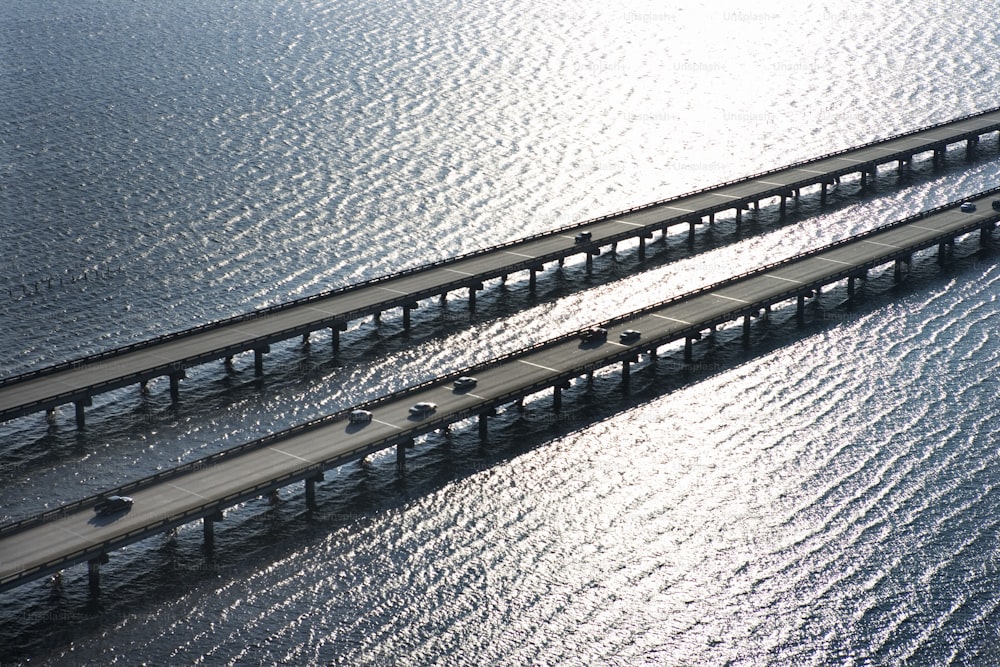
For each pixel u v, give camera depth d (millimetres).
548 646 126062
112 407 172375
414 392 167750
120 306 199875
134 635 126688
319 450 152250
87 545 132250
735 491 150750
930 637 126375
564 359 177000
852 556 138250
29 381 170000
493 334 194625
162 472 146375
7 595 131875
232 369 183625
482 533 143375
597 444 162000
